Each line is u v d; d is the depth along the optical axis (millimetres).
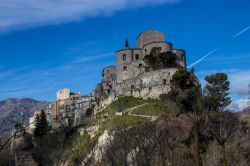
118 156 100562
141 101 157000
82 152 141000
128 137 103250
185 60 179125
